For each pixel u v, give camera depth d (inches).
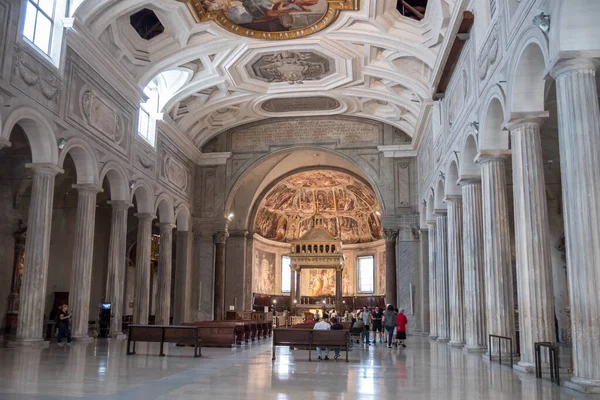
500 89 443.2
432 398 284.7
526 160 411.8
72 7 631.2
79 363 430.0
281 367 438.0
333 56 858.1
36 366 402.6
